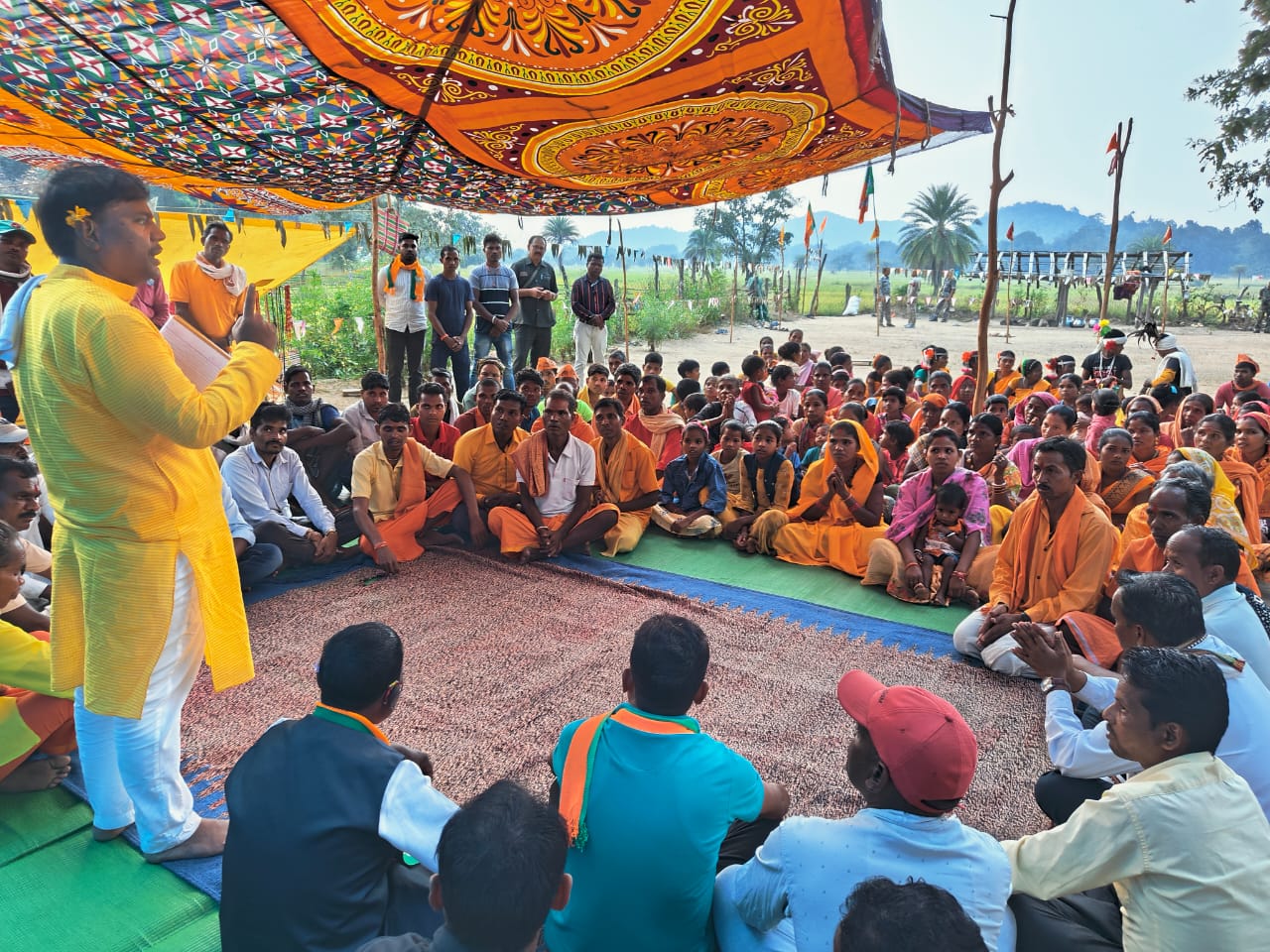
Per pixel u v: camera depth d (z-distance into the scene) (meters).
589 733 2.19
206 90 4.67
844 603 5.36
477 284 9.99
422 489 5.93
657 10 4.07
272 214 8.73
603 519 6.07
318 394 14.22
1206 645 2.61
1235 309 35.03
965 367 10.36
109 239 2.34
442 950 1.49
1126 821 1.96
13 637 2.99
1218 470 4.89
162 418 2.31
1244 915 1.86
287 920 1.97
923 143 5.78
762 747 3.63
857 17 4.17
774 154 5.95
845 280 83.19
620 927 2.04
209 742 3.58
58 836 2.98
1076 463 4.30
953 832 1.92
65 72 4.41
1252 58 17.25
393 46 4.29
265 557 5.22
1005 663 4.31
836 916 1.88
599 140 5.57
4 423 4.57
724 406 7.94
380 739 2.21
